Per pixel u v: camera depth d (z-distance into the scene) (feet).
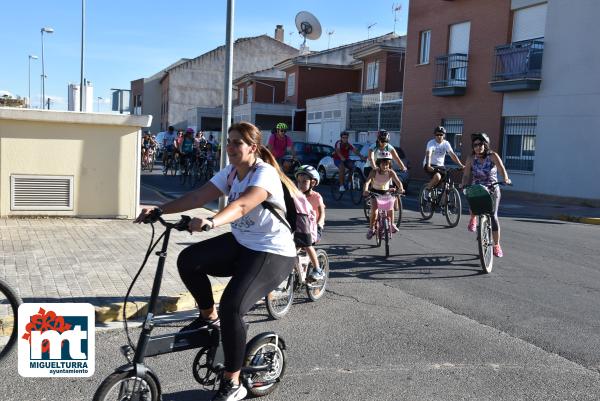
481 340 18.65
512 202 64.95
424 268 28.53
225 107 37.81
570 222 48.67
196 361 13.55
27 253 26.32
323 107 121.19
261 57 220.84
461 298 23.40
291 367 16.16
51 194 34.94
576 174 64.95
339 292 23.90
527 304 22.77
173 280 22.91
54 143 34.65
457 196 41.16
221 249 13.37
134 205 36.37
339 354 17.22
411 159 92.38
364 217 45.39
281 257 13.19
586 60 63.82
